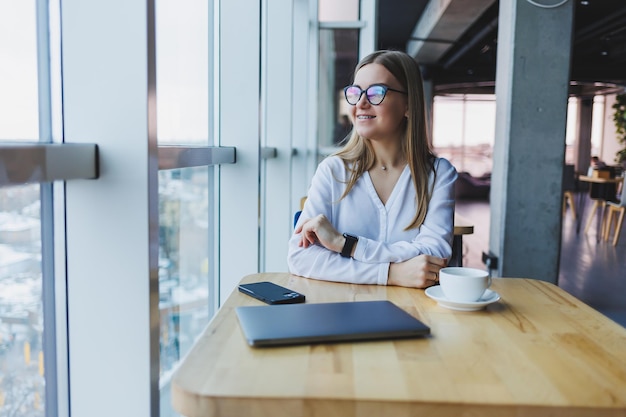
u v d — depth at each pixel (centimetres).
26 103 102
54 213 110
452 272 121
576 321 106
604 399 72
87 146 104
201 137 206
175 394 74
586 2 794
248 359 83
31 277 106
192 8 189
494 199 433
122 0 107
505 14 417
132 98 108
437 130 1428
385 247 142
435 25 778
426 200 157
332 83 514
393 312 104
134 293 111
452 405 71
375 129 154
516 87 399
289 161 326
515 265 409
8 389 101
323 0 446
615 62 1115
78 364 114
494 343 93
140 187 108
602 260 608
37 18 104
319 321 97
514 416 71
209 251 222
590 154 1286
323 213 161
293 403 72
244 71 220
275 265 327
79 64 108
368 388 74
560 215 405
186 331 190
